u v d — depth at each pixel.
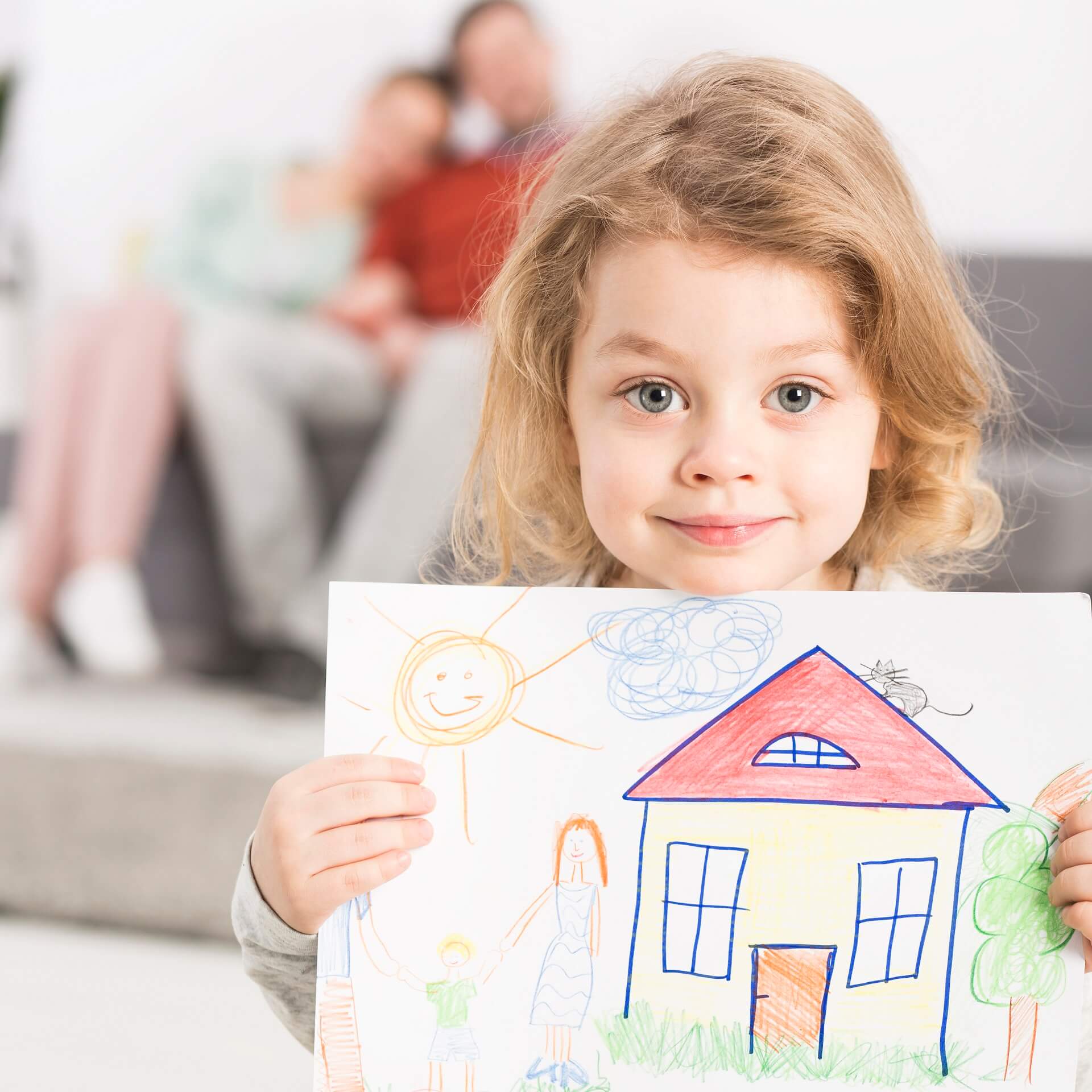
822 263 0.75
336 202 2.79
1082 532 1.64
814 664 0.76
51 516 2.05
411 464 1.79
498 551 1.02
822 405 0.76
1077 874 0.70
